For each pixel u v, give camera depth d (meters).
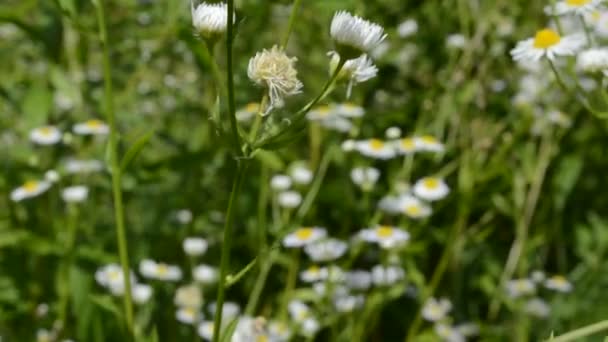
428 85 0.89
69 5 0.65
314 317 0.76
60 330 0.75
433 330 0.79
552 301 0.82
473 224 0.86
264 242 0.78
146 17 0.86
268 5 0.84
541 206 0.86
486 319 0.84
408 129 0.88
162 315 0.80
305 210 0.78
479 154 0.84
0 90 0.81
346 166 0.83
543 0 0.87
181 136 0.87
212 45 0.57
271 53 0.57
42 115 0.78
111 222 0.84
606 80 0.65
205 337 0.75
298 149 0.88
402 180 0.82
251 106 0.81
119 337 0.74
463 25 0.87
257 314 0.82
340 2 0.75
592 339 0.78
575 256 0.87
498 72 0.89
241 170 0.57
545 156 0.82
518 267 0.84
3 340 0.76
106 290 0.79
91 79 0.85
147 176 0.76
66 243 0.76
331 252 0.75
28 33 0.72
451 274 0.83
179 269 0.80
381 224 0.83
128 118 0.84
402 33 0.86
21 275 0.77
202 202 0.85
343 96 0.85
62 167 0.81
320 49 0.86
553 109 0.83
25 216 0.81
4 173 0.80
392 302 0.81
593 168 0.88
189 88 0.90
